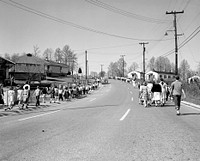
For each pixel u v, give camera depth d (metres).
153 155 5.22
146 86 17.31
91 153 5.40
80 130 8.17
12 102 17.08
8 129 8.70
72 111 14.76
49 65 73.38
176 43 34.44
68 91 27.89
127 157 5.09
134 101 22.75
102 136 7.17
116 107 16.78
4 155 5.33
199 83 25.72
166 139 6.74
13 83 45.81
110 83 86.31
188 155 5.21
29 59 64.75
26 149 5.81
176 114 12.64
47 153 5.44
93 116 11.95
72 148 5.83
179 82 12.30
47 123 9.90
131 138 6.88
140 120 10.45
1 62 43.41
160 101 17.58
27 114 14.05
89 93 43.03
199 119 10.71
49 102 24.64
